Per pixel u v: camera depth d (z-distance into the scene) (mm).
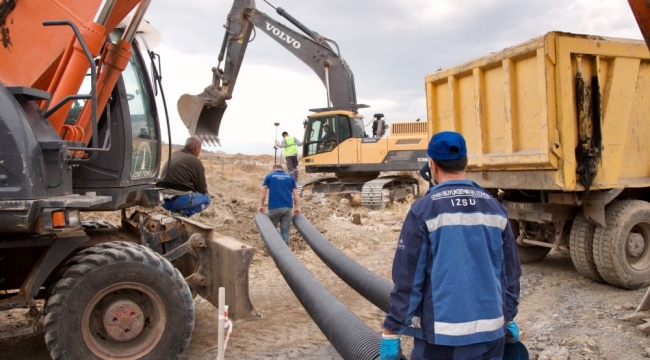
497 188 7250
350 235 10664
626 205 6531
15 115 3760
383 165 16562
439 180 2764
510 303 2633
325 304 4441
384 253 9445
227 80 13961
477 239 2490
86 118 4492
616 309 5695
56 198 3871
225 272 5078
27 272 4805
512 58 6562
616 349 4660
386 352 2537
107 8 4340
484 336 2432
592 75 6312
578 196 6551
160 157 5875
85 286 4078
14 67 4188
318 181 17984
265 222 8461
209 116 13859
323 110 16953
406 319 2482
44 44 4246
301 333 5504
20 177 3721
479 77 7184
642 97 6758
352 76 16891
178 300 4363
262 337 5395
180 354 4395
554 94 6109
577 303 5984
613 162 6414
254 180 20672
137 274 4230
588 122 6293
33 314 4281
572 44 6098
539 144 6297
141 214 5684
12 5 4172
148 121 5656
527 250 8023
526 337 5031
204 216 10523
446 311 2410
